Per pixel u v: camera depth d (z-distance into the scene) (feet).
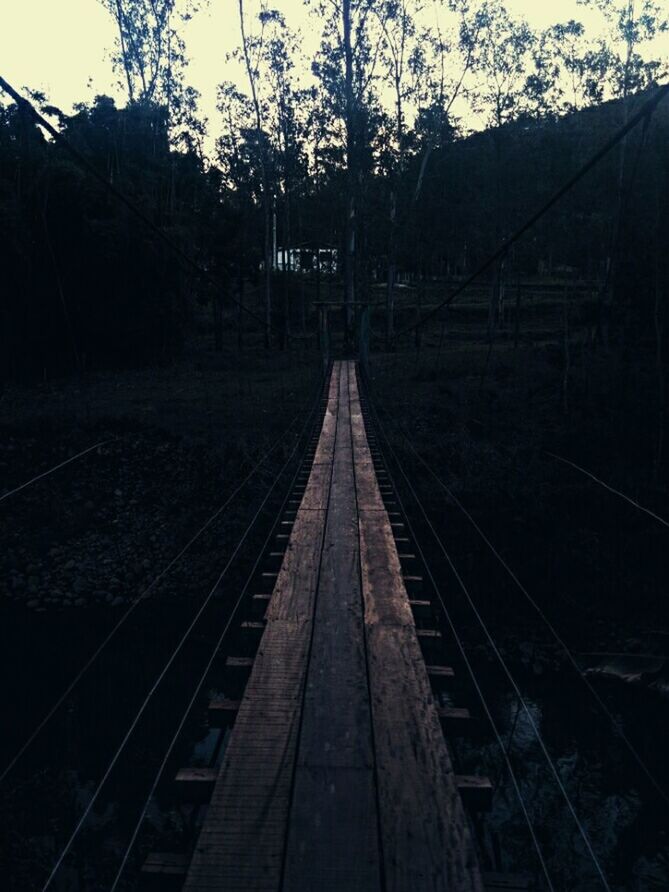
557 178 106.22
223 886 7.49
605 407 67.82
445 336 150.51
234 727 10.85
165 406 79.97
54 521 58.75
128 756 30.12
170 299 116.57
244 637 15.52
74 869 22.50
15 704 35.55
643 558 48.57
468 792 9.43
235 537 54.70
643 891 22.45
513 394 80.02
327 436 48.65
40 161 96.84
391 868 7.67
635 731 33.42
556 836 24.93
